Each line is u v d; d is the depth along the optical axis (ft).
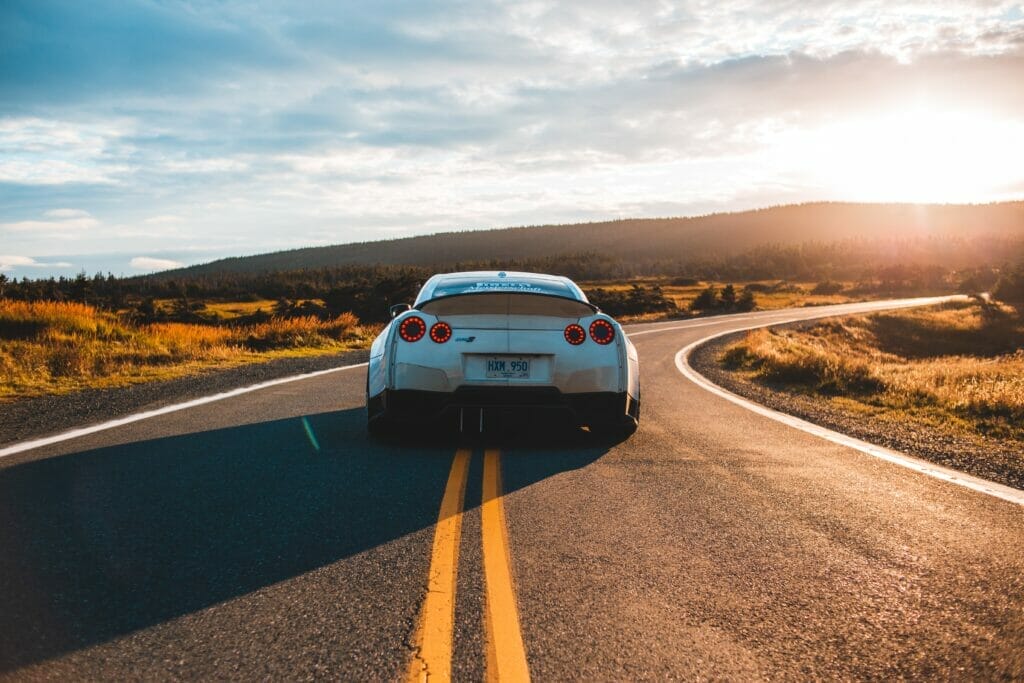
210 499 12.61
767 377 43.83
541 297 17.22
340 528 11.19
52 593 8.43
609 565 9.87
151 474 14.26
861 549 10.87
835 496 14.17
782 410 28.19
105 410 22.48
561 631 7.75
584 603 8.53
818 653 7.38
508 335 17.07
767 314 177.06
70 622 7.68
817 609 8.54
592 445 18.79
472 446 18.15
